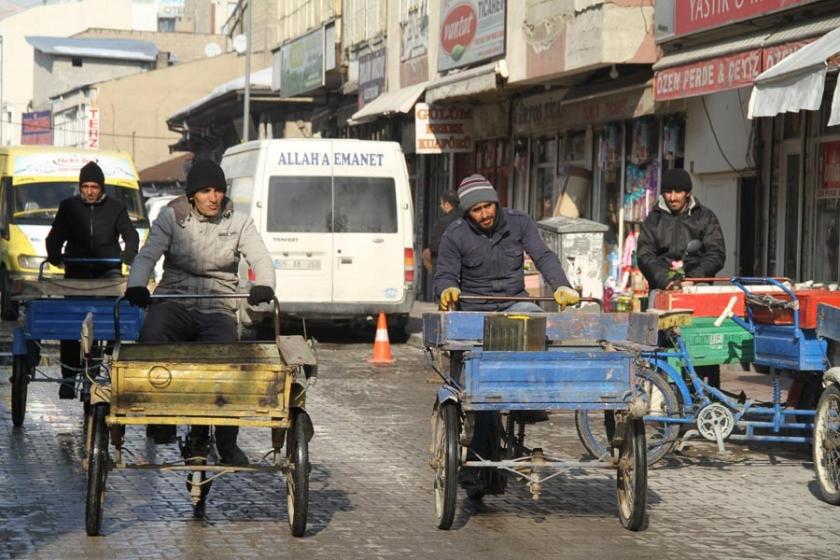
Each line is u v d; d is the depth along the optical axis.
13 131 125.31
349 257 23.38
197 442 9.30
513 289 10.05
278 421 8.70
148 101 92.12
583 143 26.70
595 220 25.92
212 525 9.23
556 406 8.94
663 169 23.11
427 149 31.58
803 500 10.45
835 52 13.83
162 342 9.05
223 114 60.06
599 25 22.39
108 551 8.45
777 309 11.52
